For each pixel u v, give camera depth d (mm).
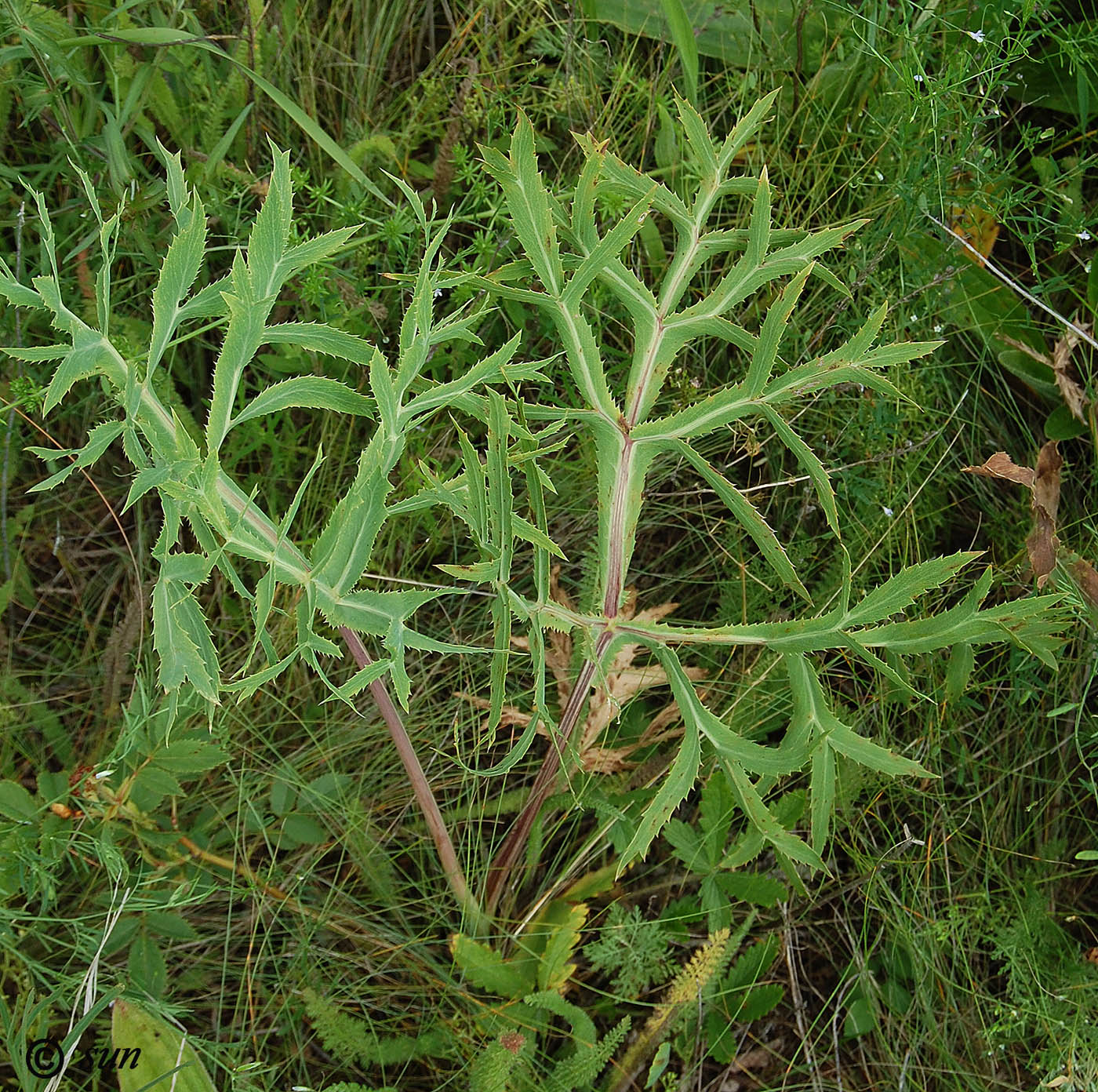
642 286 1426
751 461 1909
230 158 1843
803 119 1979
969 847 1874
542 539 1302
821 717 1432
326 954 1671
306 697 1807
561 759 1410
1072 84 2010
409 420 1276
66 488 1808
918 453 1881
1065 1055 1702
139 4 1640
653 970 1641
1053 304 2062
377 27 1927
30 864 1467
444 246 1870
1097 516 1962
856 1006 1795
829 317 1874
